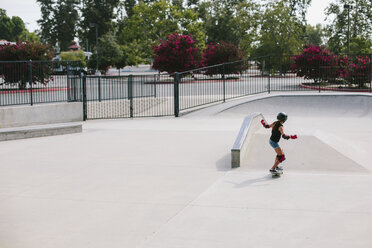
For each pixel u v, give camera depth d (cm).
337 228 470
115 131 1398
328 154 926
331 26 5756
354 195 597
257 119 1248
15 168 855
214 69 3662
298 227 477
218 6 6069
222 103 2031
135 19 4944
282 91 2269
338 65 2722
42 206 587
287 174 750
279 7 4588
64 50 10000
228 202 583
